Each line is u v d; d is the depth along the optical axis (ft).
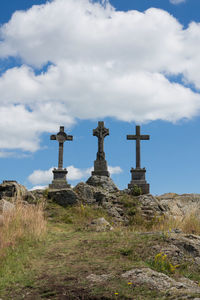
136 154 79.56
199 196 71.92
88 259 26.09
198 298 16.40
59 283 20.97
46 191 63.10
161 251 27.04
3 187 59.98
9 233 33.45
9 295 20.03
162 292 18.17
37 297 19.19
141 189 75.20
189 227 42.37
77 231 40.45
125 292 18.44
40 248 31.19
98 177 73.05
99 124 80.74
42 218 42.14
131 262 24.70
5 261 26.78
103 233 36.65
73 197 60.59
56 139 81.25
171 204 67.46
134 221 53.78
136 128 81.35
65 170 78.38
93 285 19.89
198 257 26.71
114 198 65.26
